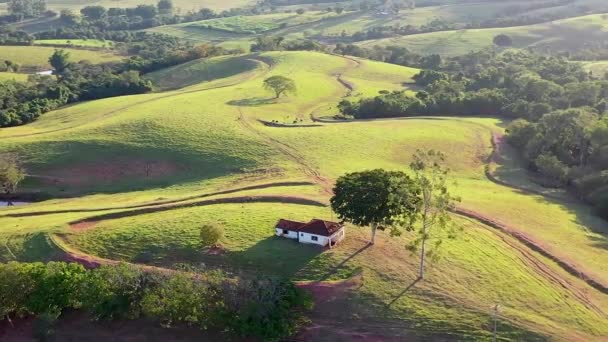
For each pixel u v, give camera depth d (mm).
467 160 111688
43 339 56188
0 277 57531
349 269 62281
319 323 55562
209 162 105938
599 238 77875
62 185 103625
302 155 106000
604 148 102250
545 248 71562
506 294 59688
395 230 62938
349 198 64125
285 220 69875
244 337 53875
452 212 81062
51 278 58375
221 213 77312
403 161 106875
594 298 61031
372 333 54156
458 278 61688
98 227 75562
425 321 55250
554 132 111438
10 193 101000
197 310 53969
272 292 55688
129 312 56688
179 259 66125
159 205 83438
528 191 96812
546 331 53969
